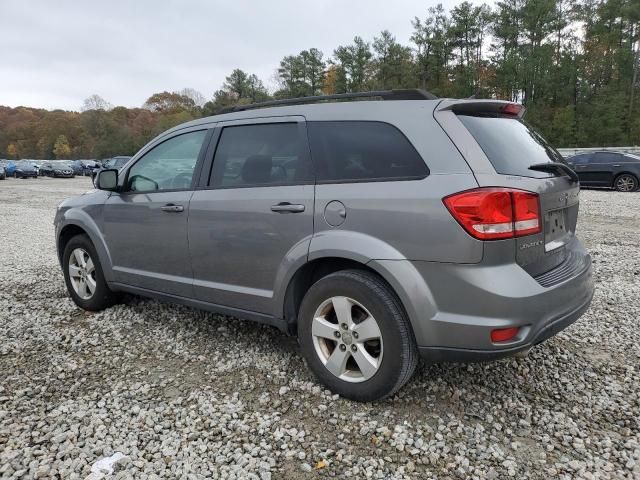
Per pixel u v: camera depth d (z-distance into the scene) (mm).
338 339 2908
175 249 3740
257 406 2908
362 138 2877
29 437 2607
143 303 4824
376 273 2789
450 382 3156
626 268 6008
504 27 56438
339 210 2818
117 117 97312
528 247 2555
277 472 2332
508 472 2314
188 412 2848
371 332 2752
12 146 106688
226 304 3502
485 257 2422
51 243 8773
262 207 3156
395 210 2621
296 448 2510
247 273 3312
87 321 4398
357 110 2947
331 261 3033
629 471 2314
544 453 2453
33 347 3824
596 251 7055
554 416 2770
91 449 2496
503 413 2809
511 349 2469
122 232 4145
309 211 2941
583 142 50906
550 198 2715
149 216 3889
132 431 2662
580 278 2887
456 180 2500
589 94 54188
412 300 2574
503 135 2826
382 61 61000
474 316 2461
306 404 2912
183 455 2449
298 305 3242
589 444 2520
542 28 55438
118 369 3430
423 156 2643
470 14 58375
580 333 3953
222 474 2307
